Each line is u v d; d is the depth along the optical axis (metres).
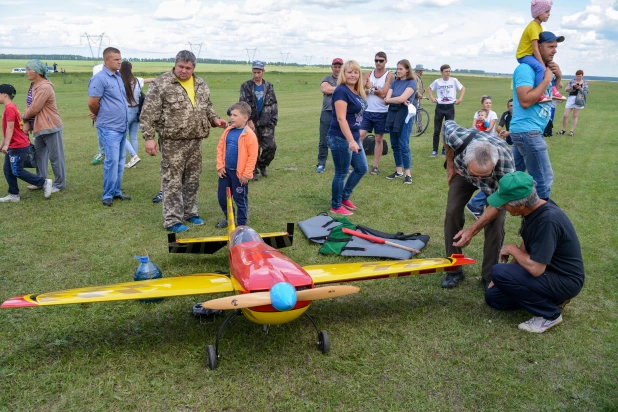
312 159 10.14
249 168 5.36
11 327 3.46
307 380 2.95
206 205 6.74
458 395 2.84
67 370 2.98
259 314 2.93
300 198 7.06
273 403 2.74
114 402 2.72
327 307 3.92
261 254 3.33
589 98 31.81
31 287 4.08
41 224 5.67
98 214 6.10
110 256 4.79
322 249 4.96
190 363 3.09
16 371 2.95
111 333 3.42
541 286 3.46
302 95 33.19
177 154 5.46
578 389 2.90
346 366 3.10
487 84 59.69
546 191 5.17
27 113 6.66
